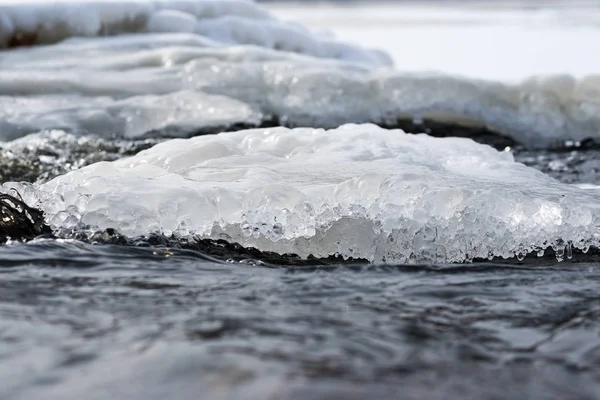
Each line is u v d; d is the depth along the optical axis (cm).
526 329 168
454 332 164
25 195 243
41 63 580
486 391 133
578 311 182
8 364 141
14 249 221
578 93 529
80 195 238
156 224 233
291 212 235
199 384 131
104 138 451
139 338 153
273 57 584
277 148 307
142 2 723
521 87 537
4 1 683
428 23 3919
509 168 298
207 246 235
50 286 192
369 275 210
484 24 3684
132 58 576
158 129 470
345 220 239
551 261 235
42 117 459
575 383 139
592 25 3334
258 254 234
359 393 128
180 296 186
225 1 800
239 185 249
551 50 1688
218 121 478
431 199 238
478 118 525
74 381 133
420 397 129
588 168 438
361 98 513
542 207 240
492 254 239
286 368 137
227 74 526
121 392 129
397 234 237
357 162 288
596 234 241
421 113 520
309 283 201
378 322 168
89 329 159
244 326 161
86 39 669
